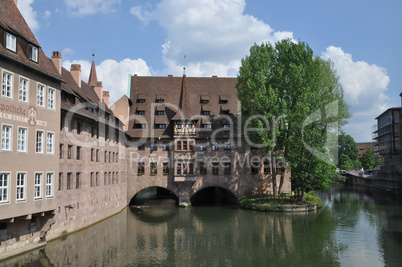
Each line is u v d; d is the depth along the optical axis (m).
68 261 23.05
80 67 38.28
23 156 22.55
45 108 25.08
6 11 23.61
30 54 23.97
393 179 70.94
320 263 23.47
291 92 46.03
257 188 52.28
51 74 25.44
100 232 32.25
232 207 49.75
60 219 28.83
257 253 25.92
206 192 66.88
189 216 42.28
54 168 25.78
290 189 52.91
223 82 59.62
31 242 25.05
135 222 38.06
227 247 27.61
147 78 58.94
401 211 45.12
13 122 21.81
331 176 45.28
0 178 20.70
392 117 79.50
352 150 112.38
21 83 22.83
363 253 25.58
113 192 42.88
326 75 46.62
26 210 22.61
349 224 36.22
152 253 25.72
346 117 44.91
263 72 47.59
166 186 51.25
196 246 27.89
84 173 33.19
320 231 32.91
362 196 65.75
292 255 25.31
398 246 27.41
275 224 36.53
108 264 22.86
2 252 22.00
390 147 80.56
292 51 47.09
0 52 20.44
